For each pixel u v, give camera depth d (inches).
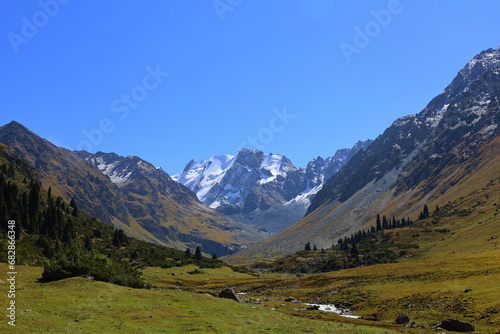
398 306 2787.9
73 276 2290.8
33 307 1576.0
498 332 1861.5
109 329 1371.8
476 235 7180.1
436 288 2915.8
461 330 1978.3
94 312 1598.2
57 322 1380.4
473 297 2477.9
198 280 5442.9
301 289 4264.3
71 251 2559.1
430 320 2353.6
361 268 4729.3
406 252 7800.2
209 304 2058.3
